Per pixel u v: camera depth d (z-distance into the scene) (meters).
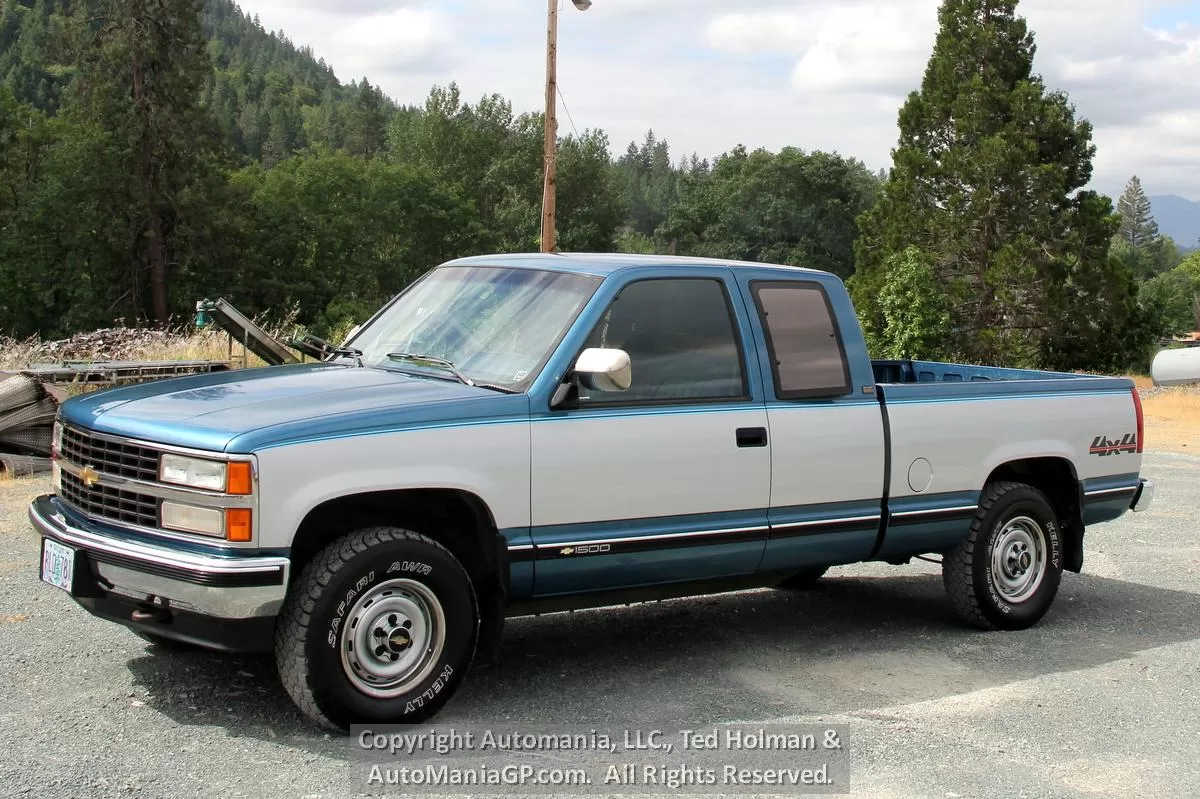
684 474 5.35
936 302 44.25
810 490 5.79
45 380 11.41
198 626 4.39
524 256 5.98
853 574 8.17
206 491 4.33
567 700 5.17
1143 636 6.71
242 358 14.67
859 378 6.03
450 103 88.38
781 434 5.66
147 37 52.09
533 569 5.01
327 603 4.44
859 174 107.62
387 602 4.62
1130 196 195.75
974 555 6.52
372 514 4.91
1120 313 48.50
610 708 5.09
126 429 4.64
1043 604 6.81
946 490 6.33
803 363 5.84
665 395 5.36
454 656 4.79
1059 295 45.84
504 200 85.25
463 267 6.13
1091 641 6.57
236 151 56.66
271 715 4.80
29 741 4.40
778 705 5.21
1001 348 45.72
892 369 8.37
